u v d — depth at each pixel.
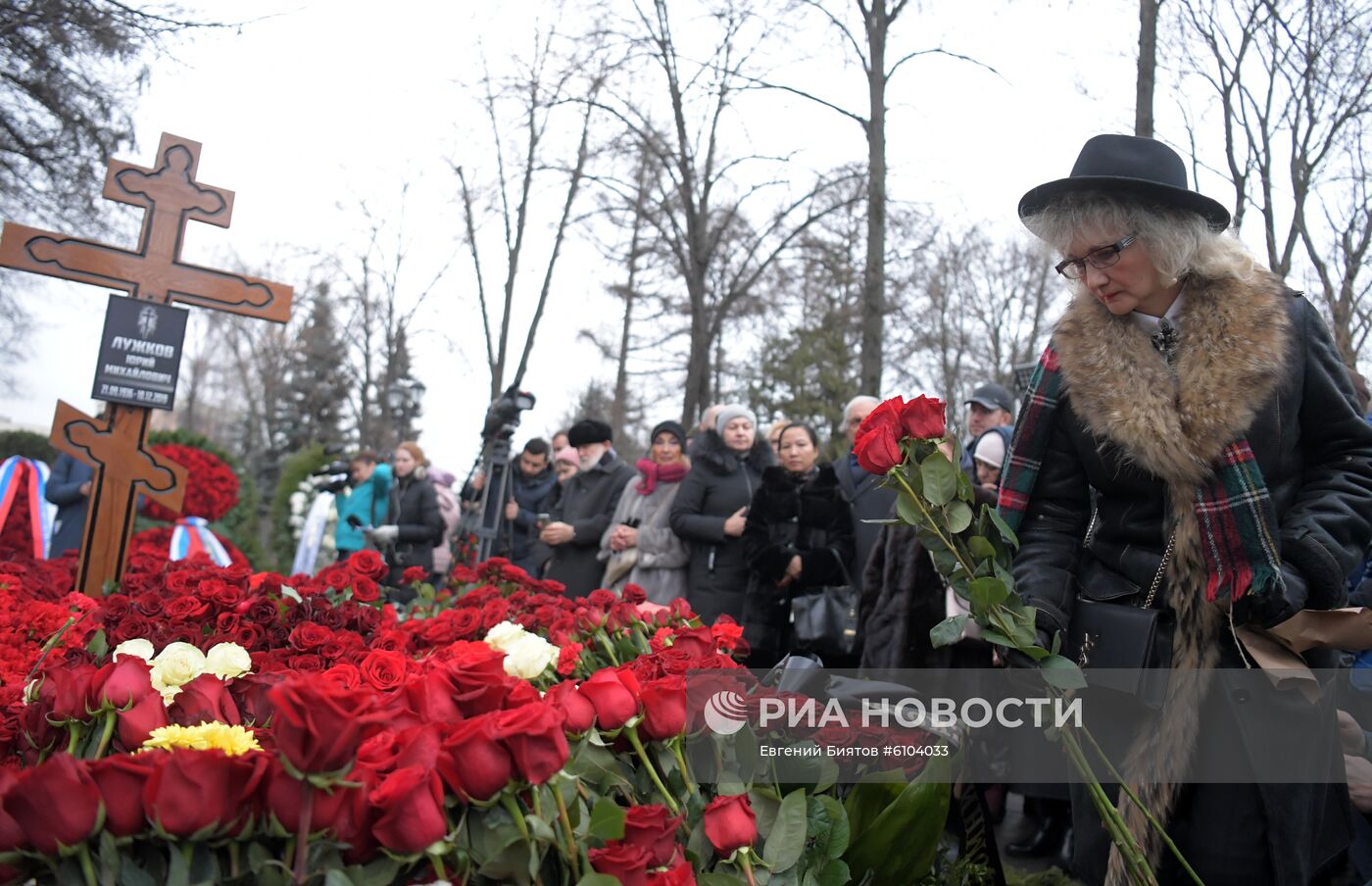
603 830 1.50
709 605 5.44
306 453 14.67
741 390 27.84
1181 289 2.23
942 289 23.89
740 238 17.61
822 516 4.93
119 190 4.84
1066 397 2.31
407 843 1.28
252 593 3.13
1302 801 2.06
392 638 2.75
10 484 7.66
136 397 4.86
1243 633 2.06
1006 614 2.04
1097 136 2.25
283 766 1.22
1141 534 2.22
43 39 6.38
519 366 18.16
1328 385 2.15
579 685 1.68
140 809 1.24
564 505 6.79
